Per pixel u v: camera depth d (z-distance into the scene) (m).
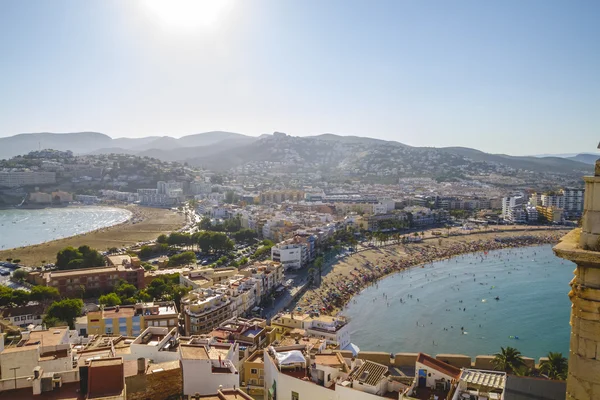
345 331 134.88
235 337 114.88
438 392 62.12
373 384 63.06
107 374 49.25
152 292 190.50
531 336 170.88
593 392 19.25
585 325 19.41
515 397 53.50
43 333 79.81
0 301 175.75
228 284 183.50
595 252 18.55
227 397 54.47
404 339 168.62
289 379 70.56
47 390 49.09
